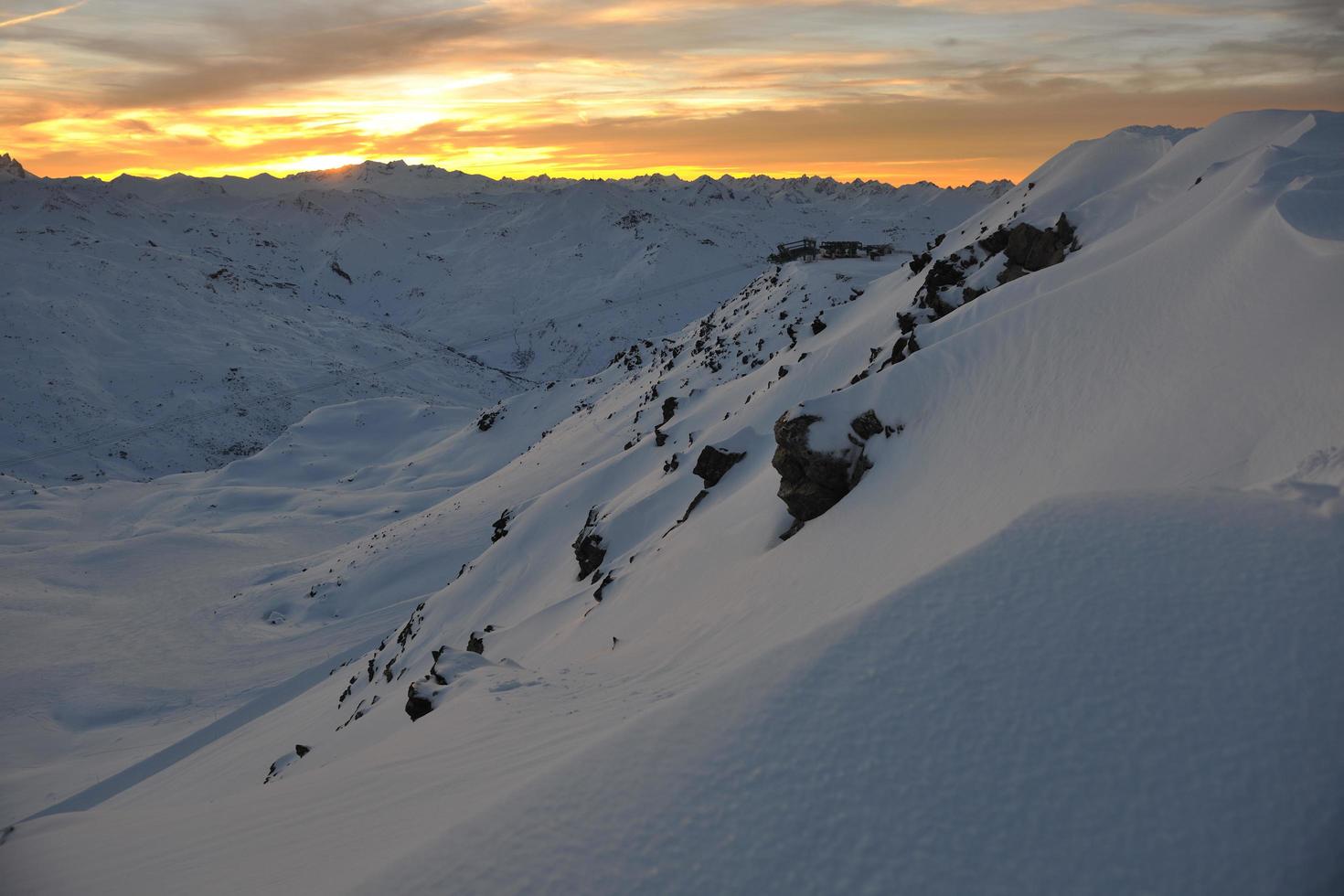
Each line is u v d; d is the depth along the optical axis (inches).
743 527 877.8
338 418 6722.4
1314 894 197.9
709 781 258.7
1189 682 250.2
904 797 236.5
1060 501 350.6
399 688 1174.3
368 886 259.0
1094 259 1005.8
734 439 1182.3
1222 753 229.1
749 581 721.6
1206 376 553.3
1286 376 490.0
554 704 496.1
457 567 2534.5
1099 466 542.9
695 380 2802.7
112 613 2714.1
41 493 5492.1
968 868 215.3
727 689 296.0
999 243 1542.8
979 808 229.3
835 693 277.1
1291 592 270.4
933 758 245.9
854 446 783.7
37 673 2174.0
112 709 1962.4
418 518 3152.1
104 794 1489.9
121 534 4443.9
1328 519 297.7
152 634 2461.9
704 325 4092.0
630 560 1173.7
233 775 1240.8
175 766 1534.2
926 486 675.4
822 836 231.3
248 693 1961.1
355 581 2610.7
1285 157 924.0
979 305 1024.9
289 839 368.8
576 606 1119.0
